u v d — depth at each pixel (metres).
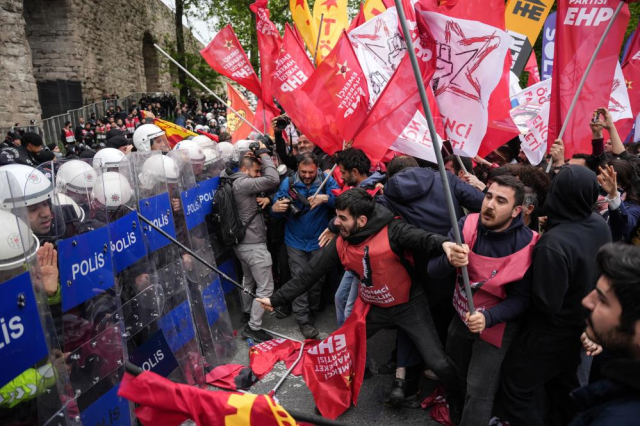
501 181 2.38
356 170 3.72
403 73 3.46
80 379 2.33
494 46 3.26
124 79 24.75
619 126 4.80
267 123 5.91
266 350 3.94
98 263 2.46
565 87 3.87
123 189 2.73
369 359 3.91
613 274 1.15
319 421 1.79
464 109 3.41
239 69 5.79
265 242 4.36
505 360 2.56
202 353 3.68
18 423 1.80
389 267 2.86
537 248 2.31
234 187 4.14
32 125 13.98
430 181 3.05
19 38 14.45
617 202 3.00
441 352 2.95
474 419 2.50
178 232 3.55
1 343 1.70
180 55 21.30
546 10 5.23
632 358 1.16
